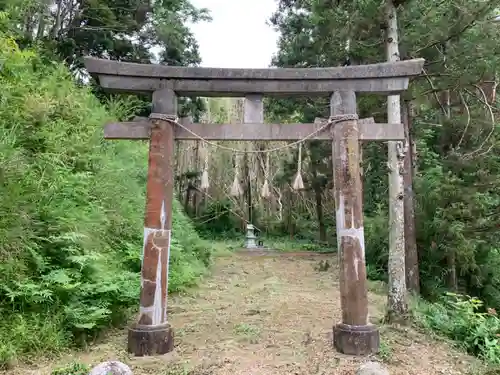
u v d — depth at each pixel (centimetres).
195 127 538
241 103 2256
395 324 623
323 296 865
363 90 538
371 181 1231
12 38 809
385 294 916
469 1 799
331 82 539
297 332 594
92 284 526
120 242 726
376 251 1159
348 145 523
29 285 462
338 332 505
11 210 513
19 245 494
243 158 2272
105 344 507
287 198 2367
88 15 1307
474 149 937
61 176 640
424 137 1077
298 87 539
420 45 838
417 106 984
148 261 501
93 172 773
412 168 973
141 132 532
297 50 1390
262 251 1719
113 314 569
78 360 449
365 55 857
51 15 1238
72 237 530
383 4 693
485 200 898
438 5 835
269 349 521
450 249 907
